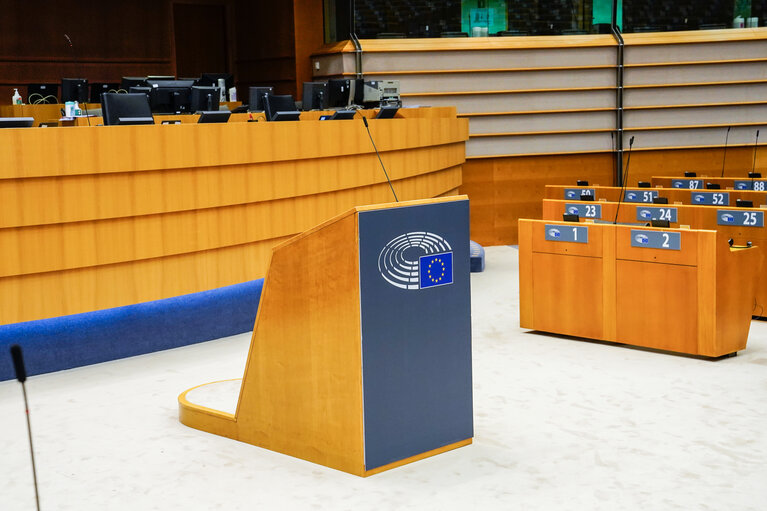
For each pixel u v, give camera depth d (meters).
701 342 6.16
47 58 14.30
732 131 13.35
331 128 7.44
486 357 6.37
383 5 12.73
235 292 7.28
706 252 6.05
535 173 13.05
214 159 6.44
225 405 4.93
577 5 13.02
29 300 5.66
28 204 5.54
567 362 6.18
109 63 14.88
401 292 4.05
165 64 15.28
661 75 13.12
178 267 6.42
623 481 3.96
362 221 3.84
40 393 5.56
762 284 7.62
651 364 6.09
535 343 6.79
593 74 13.00
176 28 15.50
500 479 3.99
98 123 7.52
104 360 6.35
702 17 13.28
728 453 4.31
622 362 6.16
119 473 4.17
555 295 6.93
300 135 7.11
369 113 9.28
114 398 5.45
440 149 9.98
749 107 13.33
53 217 5.65
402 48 12.54
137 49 15.06
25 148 5.46
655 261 6.34
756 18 13.38
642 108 13.15
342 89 10.44
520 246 7.10
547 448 4.40
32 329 5.96
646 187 11.10
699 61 13.12
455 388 4.36
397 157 8.65
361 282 3.88
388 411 4.07
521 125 12.90
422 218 4.09
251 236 6.86
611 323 6.64
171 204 6.25
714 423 4.78
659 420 4.84
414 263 4.09
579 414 4.97
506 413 5.00
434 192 9.98
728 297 6.15
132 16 14.97
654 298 6.38
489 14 12.92
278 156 6.92
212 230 6.57
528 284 7.09
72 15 14.48
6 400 5.41
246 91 14.99
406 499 3.78
